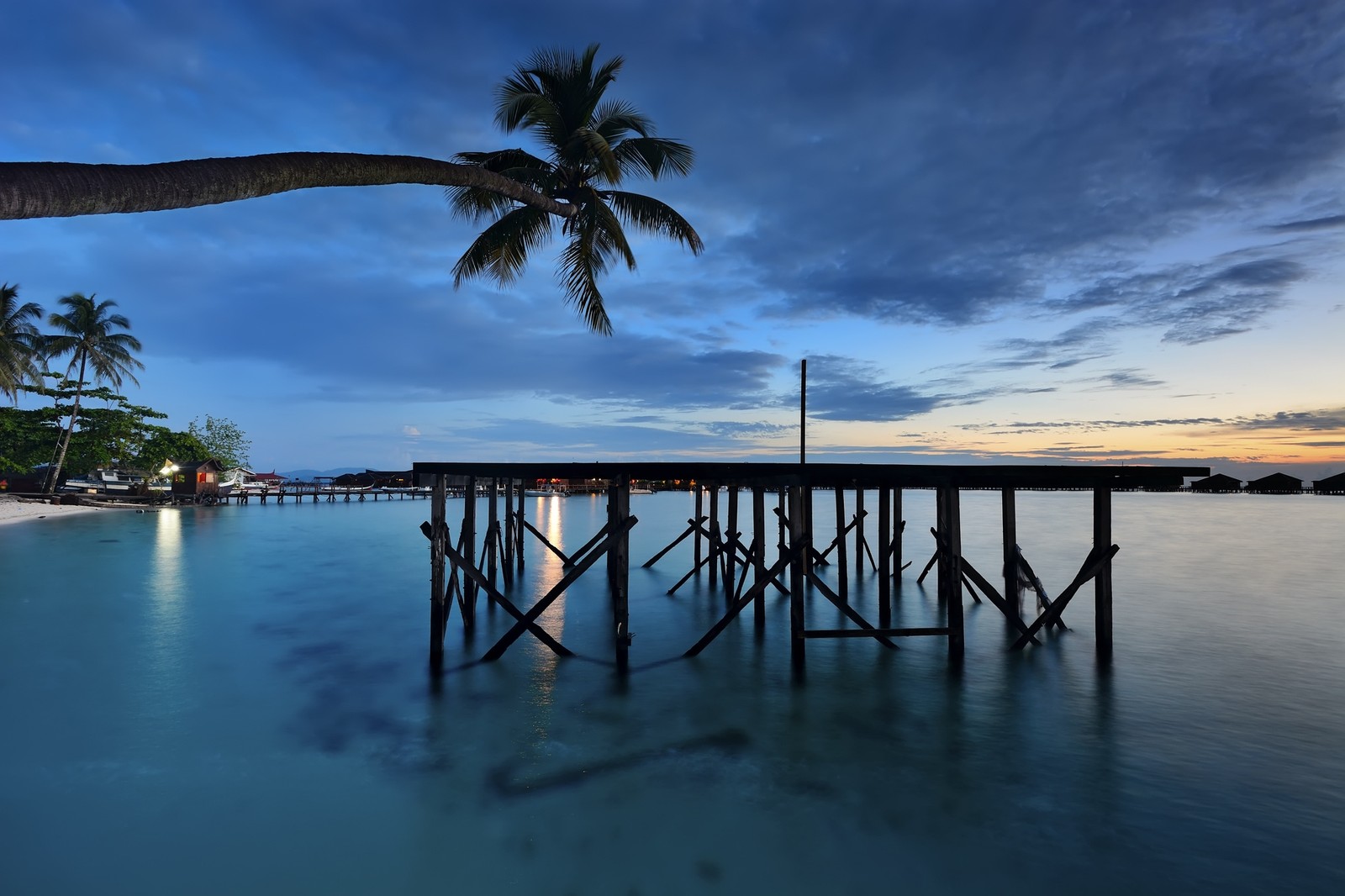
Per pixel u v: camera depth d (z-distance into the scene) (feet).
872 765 23.76
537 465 36.91
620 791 21.66
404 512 171.32
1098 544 37.19
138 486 175.42
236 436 231.50
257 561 77.15
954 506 35.50
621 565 35.24
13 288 151.43
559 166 49.47
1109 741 26.08
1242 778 22.82
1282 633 43.80
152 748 24.93
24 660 36.63
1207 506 268.62
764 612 46.98
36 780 22.26
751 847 18.44
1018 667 35.53
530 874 17.16
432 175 23.45
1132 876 17.21
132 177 12.92
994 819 20.06
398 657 37.27
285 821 19.67
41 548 87.92
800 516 35.24
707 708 29.50
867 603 52.95
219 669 34.96
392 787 21.88
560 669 35.14
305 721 27.73
